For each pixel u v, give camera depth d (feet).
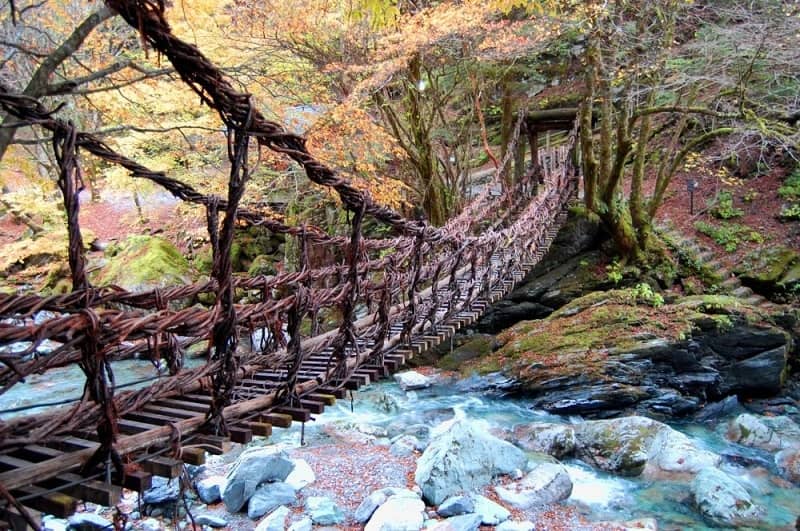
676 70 25.16
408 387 23.48
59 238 33.42
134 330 4.44
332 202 29.94
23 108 4.07
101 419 4.42
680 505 13.94
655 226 29.89
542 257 25.25
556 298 26.66
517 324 25.95
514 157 33.91
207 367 5.41
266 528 12.39
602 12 23.79
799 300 25.39
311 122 20.97
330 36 21.93
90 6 13.83
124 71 13.79
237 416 6.63
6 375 3.76
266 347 7.14
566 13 25.20
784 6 20.88
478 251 14.85
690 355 21.01
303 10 19.88
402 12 24.11
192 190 5.70
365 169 22.29
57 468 4.66
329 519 12.90
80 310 4.12
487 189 27.02
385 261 9.86
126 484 4.83
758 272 26.68
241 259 35.09
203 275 32.86
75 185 4.28
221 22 16.89
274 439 18.11
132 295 4.76
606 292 25.12
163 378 5.23
